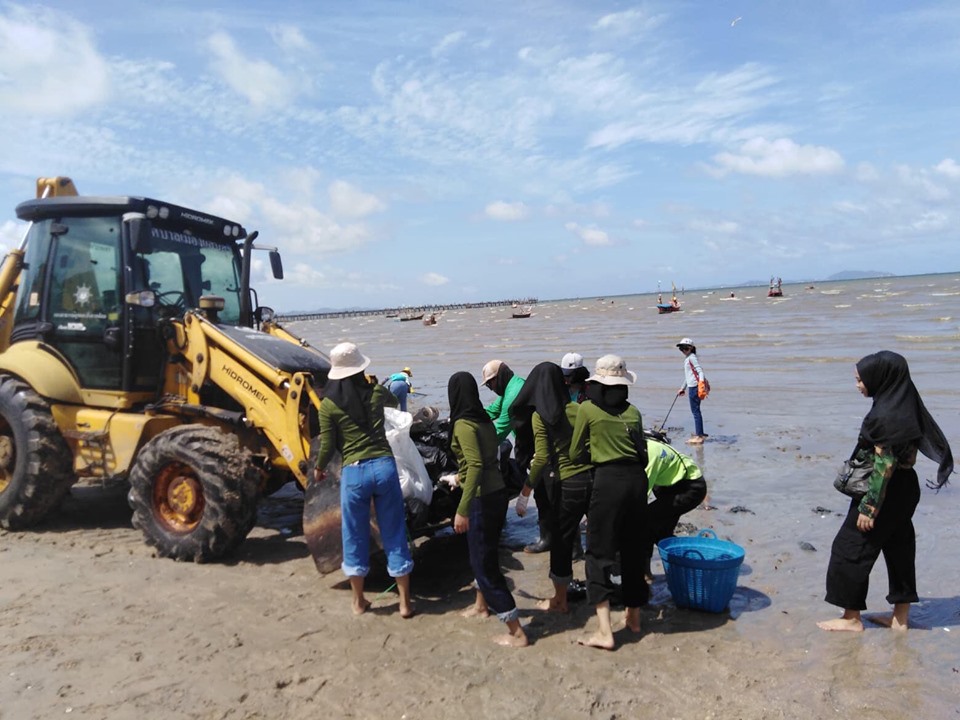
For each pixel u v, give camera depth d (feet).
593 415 15.01
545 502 17.69
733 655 14.70
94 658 14.44
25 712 12.46
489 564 15.20
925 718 12.25
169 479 20.97
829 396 48.85
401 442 19.47
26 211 24.81
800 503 25.55
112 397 23.00
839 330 100.32
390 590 18.60
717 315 168.04
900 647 14.84
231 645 15.08
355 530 16.62
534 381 16.05
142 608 17.02
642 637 15.65
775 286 266.16
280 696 13.11
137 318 22.79
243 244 26.84
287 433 20.56
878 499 14.55
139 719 12.27
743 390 53.42
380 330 227.40
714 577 16.38
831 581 15.75
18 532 23.59
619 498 14.79
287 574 19.63
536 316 242.78
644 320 169.17
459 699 13.03
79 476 23.50
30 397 23.22
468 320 263.70
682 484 17.92
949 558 19.84
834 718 12.30
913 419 14.42
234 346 21.52
